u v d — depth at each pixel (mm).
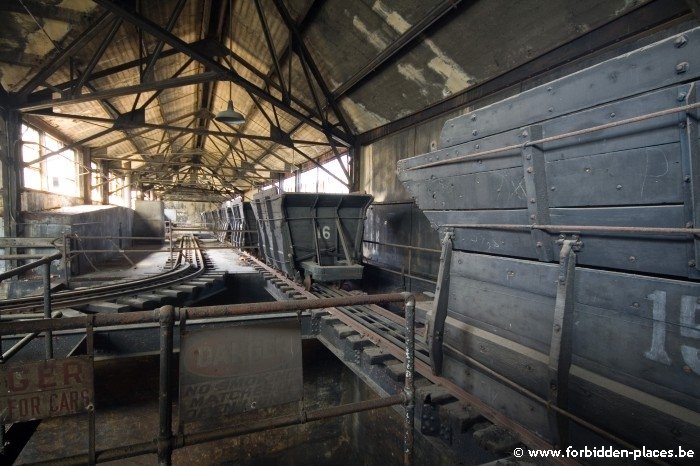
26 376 1604
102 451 1631
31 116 10883
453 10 6293
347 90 10195
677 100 1692
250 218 14492
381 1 6906
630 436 1941
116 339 4691
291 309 1927
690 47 1641
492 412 2729
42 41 7633
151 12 8852
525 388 2484
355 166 11617
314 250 7898
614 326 2055
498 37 6152
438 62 7398
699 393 1713
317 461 7395
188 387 1775
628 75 1883
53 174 12930
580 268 2217
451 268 3258
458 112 7824
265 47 11156
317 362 7438
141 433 6066
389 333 4734
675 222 1795
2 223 8461
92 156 16375
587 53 5297
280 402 1992
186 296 7512
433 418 3051
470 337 2969
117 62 10008
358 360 4422
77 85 7859
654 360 1883
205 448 6477
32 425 2873
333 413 2020
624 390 1979
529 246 2498
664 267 1857
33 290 8109
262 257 11352
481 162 2723
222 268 10852
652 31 4570
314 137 15094
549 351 2373
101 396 5926
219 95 17062
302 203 7605
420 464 5668
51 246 5113
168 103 15953
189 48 7762
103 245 13203
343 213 8039
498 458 2451
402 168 3596
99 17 7191
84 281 8609
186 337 1776
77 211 11195
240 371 1903
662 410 1793
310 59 9578
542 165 2330
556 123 2219
